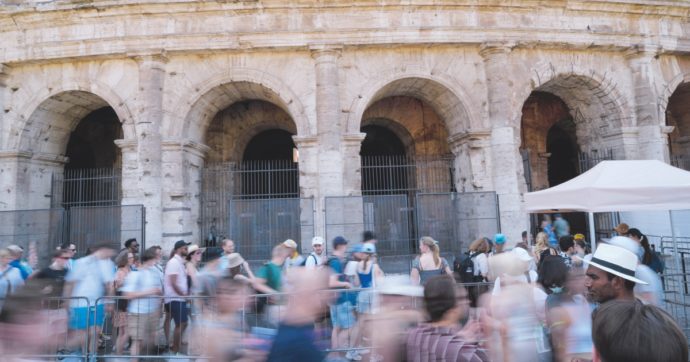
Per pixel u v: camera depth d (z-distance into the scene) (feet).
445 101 67.26
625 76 67.97
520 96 63.98
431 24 62.34
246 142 82.89
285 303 27.63
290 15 61.36
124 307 28.91
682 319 32.94
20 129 63.31
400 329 13.93
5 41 62.85
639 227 64.23
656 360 6.74
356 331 29.58
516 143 62.90
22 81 63.98
